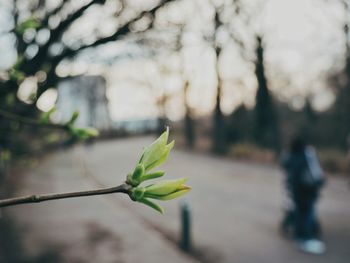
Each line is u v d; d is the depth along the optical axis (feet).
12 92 7.04
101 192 2.39
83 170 59.88
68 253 21.27
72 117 5.17
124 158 88.48
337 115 87.25
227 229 28.30
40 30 8.68
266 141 89.86
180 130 139.54
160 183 2.52
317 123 91.91
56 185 44.11
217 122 99.86
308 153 24.03
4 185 31.40
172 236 26.58
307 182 23.48
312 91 92.27
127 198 39.42
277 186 47.21
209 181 52.21
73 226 26.91
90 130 5.19
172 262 20.48
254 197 40.27
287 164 24.50
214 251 23.53
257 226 28.94
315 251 23.22
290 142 24.59
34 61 8.16
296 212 24.23
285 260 22.02
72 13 8.12
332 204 35.99
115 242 23.66
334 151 72.84
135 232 26.07
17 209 31.12
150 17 9.61
